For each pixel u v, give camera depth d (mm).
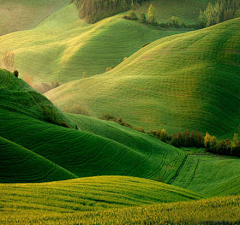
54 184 18109
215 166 52656
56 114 46281
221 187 36094
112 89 116062
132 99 107000
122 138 57906
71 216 11797
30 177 24391
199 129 87562
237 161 55750
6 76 47719
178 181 44031
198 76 109812
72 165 33844
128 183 20203
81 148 37781
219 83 105250
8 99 41906
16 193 15367
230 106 97812
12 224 10789
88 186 18172
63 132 39062
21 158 26281
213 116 92312
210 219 10055
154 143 62594
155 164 47781
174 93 105188
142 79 117188
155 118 94375
